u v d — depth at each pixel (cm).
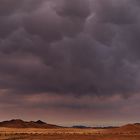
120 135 9425
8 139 8106
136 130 13788
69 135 9569
